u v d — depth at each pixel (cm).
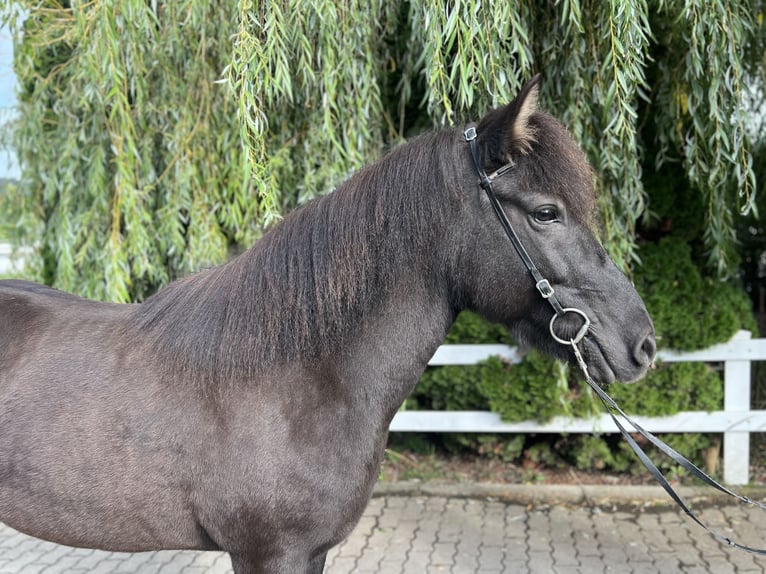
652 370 360
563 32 256
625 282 152
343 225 150
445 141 150
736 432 362
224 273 159
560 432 379
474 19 212
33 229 370
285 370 150
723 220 307
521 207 145
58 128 337
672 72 286
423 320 153
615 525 331
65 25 320
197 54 291
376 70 284
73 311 174
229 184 308
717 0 234
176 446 147
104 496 149
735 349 356
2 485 154
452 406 394
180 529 153
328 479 148
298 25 238
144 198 313
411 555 303
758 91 324
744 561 291
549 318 151
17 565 302
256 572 152
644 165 360
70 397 153
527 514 347
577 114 268
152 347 157
